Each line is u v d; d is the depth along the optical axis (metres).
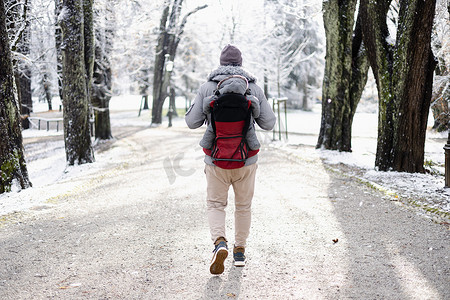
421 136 8.40
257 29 32.34
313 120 31.89
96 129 21.66
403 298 3.08
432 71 8.22
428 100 8.30
